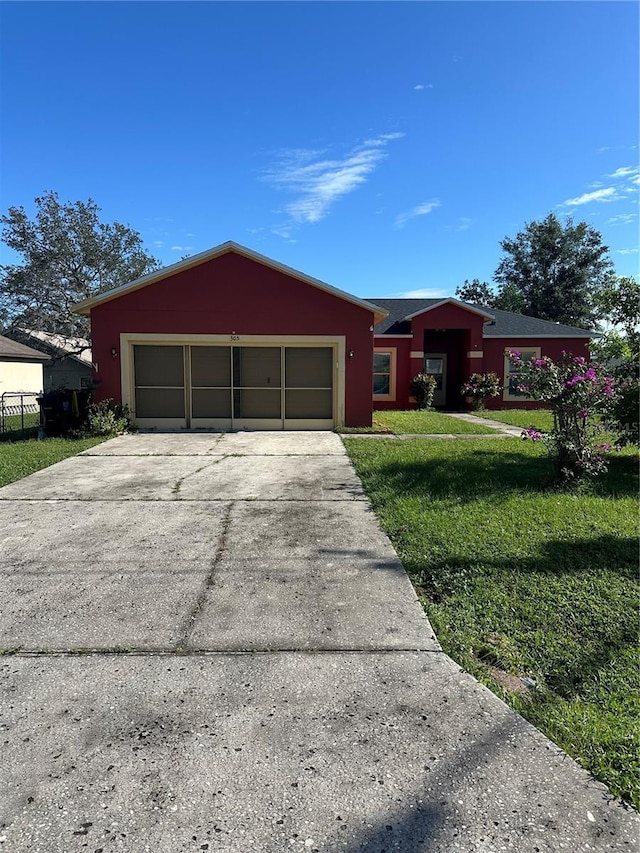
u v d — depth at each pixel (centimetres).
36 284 2828
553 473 668
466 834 171
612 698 237
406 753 207
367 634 298
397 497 569
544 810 181
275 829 173
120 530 481
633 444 773
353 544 440
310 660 273
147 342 1183
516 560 388
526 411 1695
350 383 1212
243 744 212
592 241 3569
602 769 197
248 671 263
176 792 188
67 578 375
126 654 279
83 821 176
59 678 258
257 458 849
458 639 291
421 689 249
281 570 388
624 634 290
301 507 555
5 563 404
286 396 1221
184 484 665
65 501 583
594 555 395
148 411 1210
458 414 1638
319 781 193
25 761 203
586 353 1836
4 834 171
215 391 1212
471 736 217
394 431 1168
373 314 1220
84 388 1180
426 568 383
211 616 319
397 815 179
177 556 417
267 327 1190
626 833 172
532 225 3669
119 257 3109
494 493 575
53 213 2877
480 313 1758
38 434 1102
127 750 209
